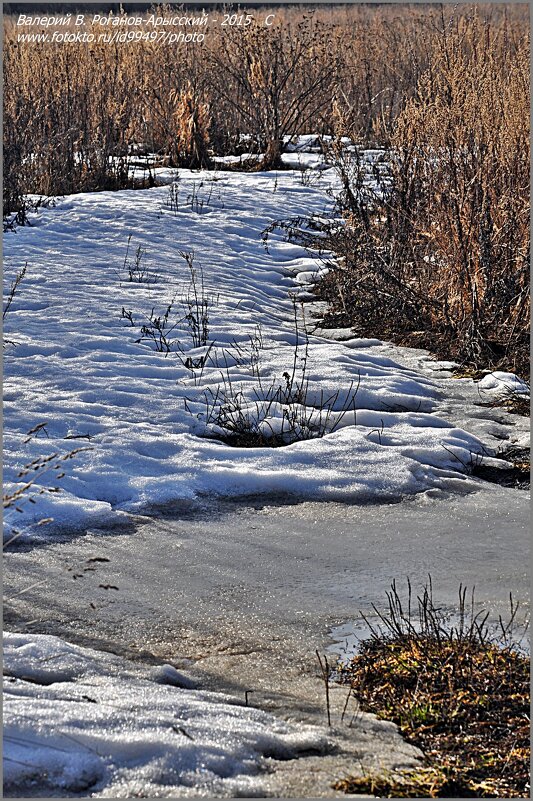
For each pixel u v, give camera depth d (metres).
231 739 3.14
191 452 6.22
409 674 3.73
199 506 5.60
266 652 3.95
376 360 8.49
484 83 10.04
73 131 15.23
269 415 6.96
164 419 6.78
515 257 8.97
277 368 7.98
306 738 3.22
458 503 5.69
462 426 7.04
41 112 15.13
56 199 14.28
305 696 3.61
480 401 7.64
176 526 5.30
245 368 7.97
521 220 8.99
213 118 19.17
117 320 8.98
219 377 7.69
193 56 19.95
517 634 4.04
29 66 16.58
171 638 4.05
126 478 5.82
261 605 4.36
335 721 3.41
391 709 3.53
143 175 16.64
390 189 10.76
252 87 18.84
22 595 4.42
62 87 15.81
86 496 5.61
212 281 10.74
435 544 5.08
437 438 6.64
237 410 7.00
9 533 5.09
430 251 10.02
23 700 3.24
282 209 14.55
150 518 5.40
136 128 18.36
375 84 19.83
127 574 4.68
